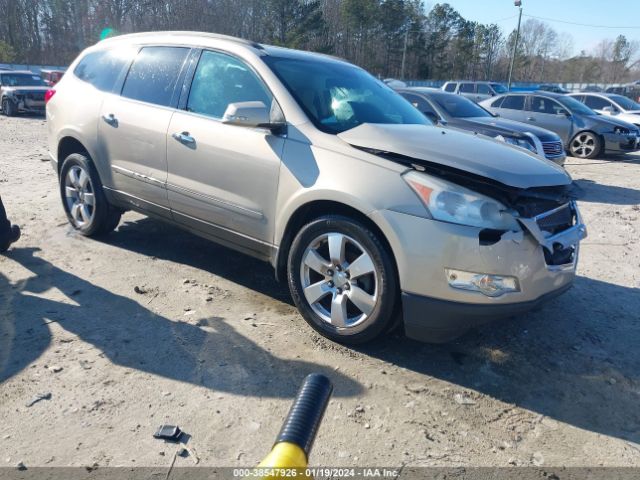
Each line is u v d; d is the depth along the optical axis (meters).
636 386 3.22
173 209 4.31
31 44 55.19
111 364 3.12
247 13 54.41
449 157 3.13
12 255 4.70
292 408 1.06
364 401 2.91
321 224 3.37
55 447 2.46
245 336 3.51
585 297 4.51
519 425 2.80
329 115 3.75
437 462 2.51
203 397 2.87
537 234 3.04
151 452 2.46
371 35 70.38
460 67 78.44
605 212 7.76
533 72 92.38
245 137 3.74
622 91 39.38
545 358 3.47
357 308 3.42
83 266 4.54
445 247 2.96
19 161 9.54
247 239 3.87
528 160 3.42
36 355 3.17
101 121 4.71
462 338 3.66
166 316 3.73
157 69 4.48
